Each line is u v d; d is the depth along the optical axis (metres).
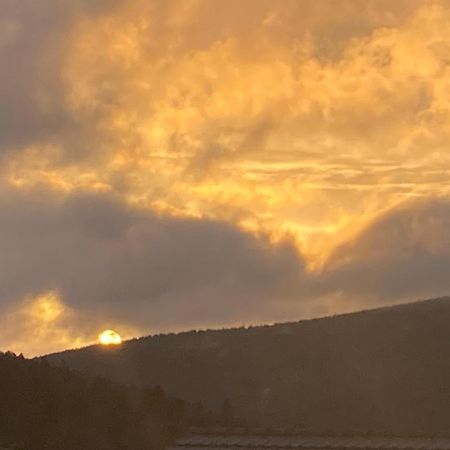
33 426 96.94
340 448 63.03
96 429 99.12
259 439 66.12
